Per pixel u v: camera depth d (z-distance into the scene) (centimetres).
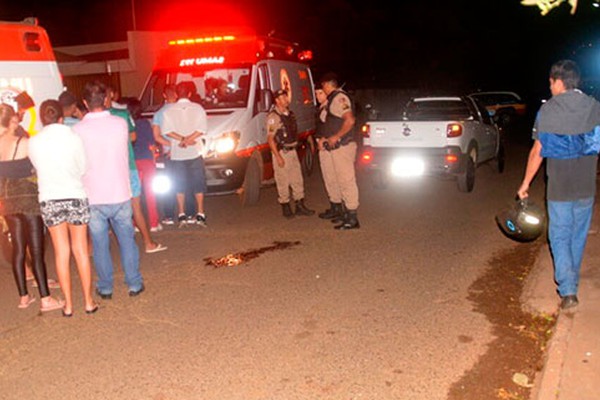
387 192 1141
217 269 716
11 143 573
